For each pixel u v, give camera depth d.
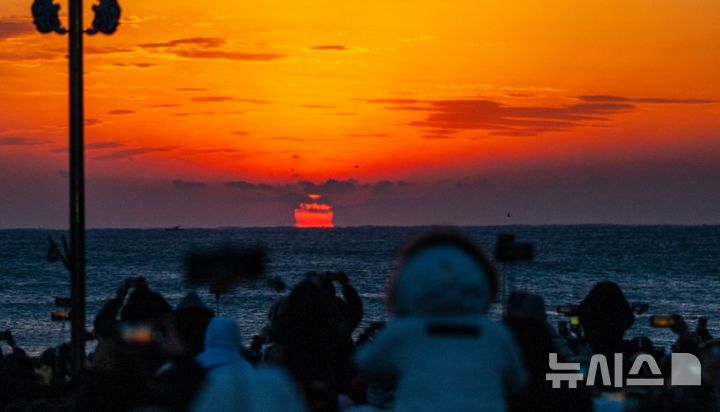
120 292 18.25
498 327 8.94
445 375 8.66
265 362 16.16
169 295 137.88
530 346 12.80
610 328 17.75
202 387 11.68
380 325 18.70
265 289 131.50
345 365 17.67
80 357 20.45
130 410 11.02
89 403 10.98
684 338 15.17
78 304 20.58
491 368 8.76
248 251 7.57
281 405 7.27
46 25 20.75
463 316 8.88
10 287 160.62
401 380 8.80
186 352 13.90
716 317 112.38
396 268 9.10
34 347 80.31
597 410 13.63
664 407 13.52
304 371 15.66
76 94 20.80
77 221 20.75
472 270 8.83
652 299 138.62
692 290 154.62
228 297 122.50
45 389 16.92
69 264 20.62
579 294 139.62
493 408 8.65
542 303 13.68
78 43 20.84
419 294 8.77
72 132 20.75
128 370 11.07
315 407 13.20
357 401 16.17
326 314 16.08
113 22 20.83
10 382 16.91
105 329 14.09
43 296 143.00
